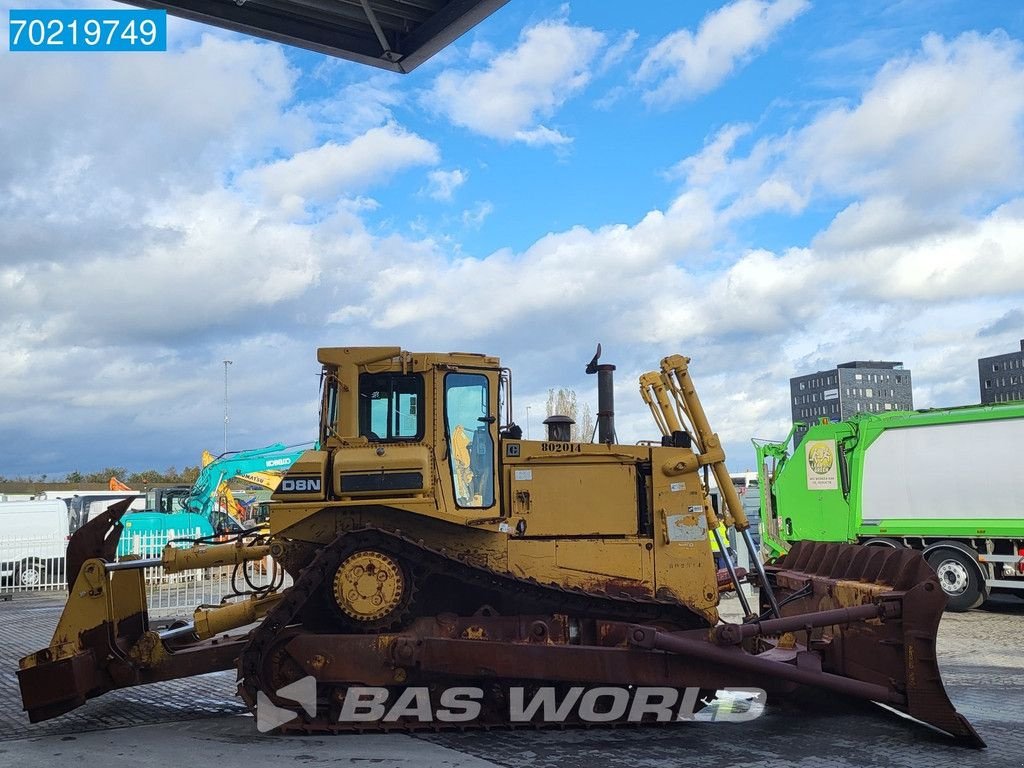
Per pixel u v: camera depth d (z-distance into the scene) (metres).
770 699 7.72
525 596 7.41
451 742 6.62
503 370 7.82
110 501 26.88
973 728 6.55
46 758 6.23
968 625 12.73
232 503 23.06
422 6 8.36
